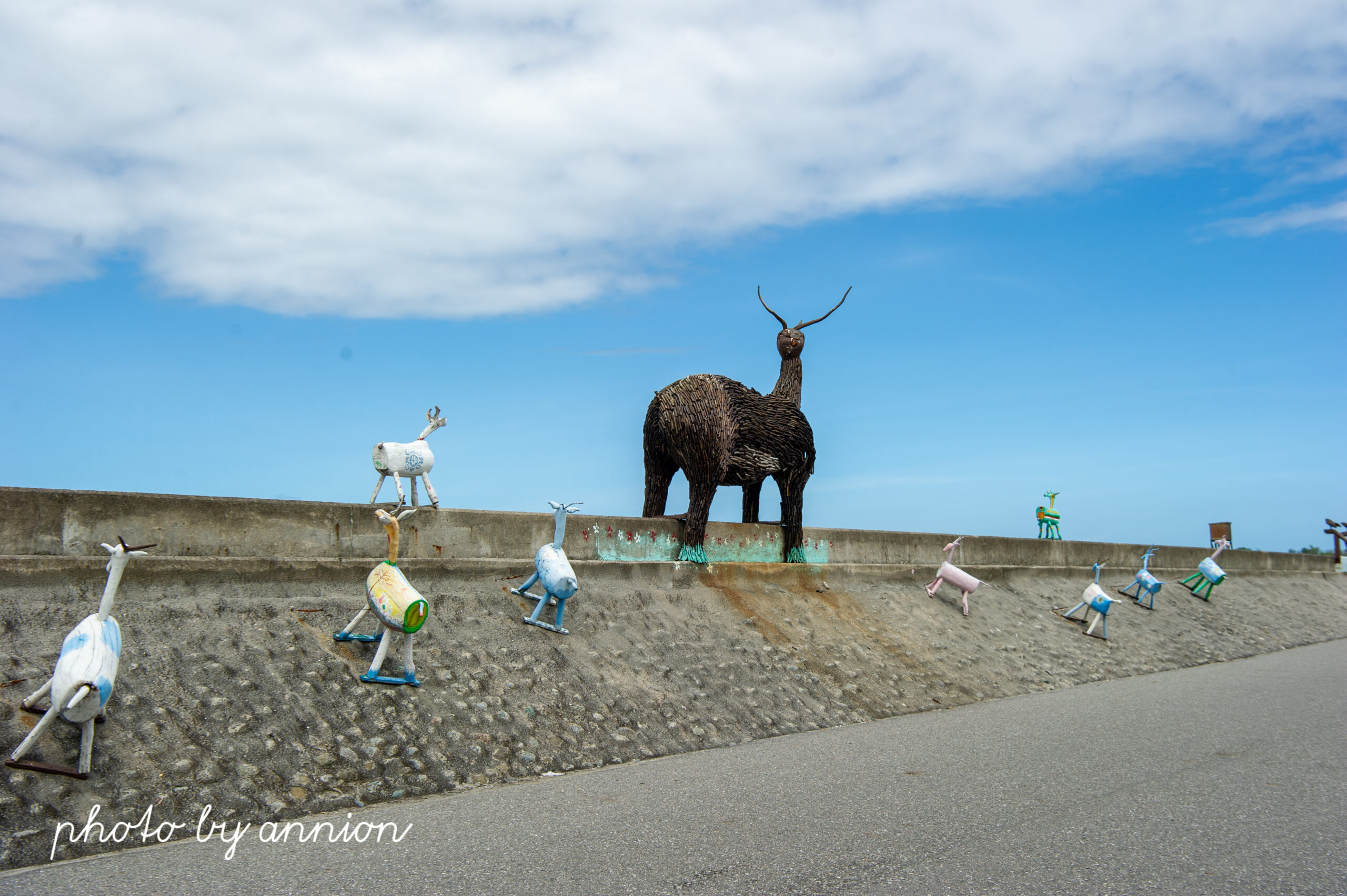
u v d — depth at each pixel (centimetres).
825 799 680
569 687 888
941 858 550
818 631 1259
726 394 1313
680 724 902
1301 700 1220
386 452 951
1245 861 557
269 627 784
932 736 951
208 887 484
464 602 952
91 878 493
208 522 833
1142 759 834
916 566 1628
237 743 654
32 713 605
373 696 755
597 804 658
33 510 742
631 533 1217
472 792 692
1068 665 1505
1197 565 2559
